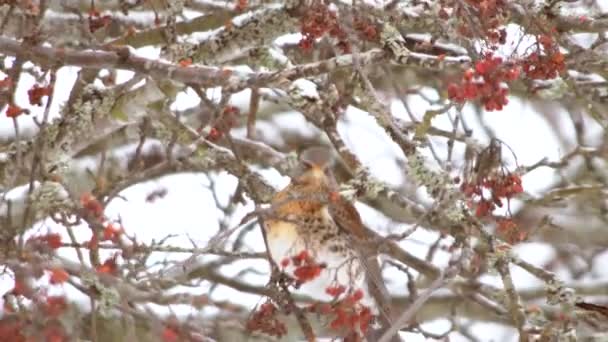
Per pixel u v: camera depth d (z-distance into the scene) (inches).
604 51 493.7
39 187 364.2
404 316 316.5
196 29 524.7
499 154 385.4
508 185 385.4
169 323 331.0
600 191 573.3
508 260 392.5
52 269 314.5
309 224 442.6
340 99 415.8
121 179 461.4
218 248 369.7
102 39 506.3
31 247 329.4
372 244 430.6
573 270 631.8
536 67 378.0
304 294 559.2
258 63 480.1
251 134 509.7
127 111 471.8
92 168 539.2
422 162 394.3
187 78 387.5
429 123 406.0
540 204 566.9
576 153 581.9
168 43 454.3
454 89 354.0
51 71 380.8
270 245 445.1
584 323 426.3
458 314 617.9
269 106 655.8
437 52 467.5
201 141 454.0
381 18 410.6
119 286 341.7
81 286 356.8
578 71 497.4
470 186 388.2
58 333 313.6
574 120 617.9
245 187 442.6
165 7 483.8
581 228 631.2
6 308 321.7
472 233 401.1
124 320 419.2
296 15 468.4
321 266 380.8
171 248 382.9
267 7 474.3
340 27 398.9
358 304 383.6
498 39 385.1
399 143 398.6
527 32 391.5
